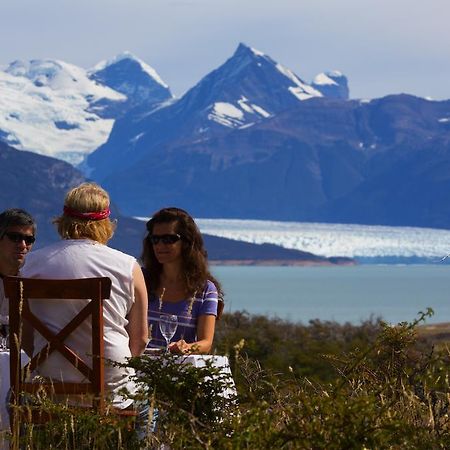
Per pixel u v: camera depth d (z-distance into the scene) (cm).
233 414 819
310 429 723
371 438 718
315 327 6731
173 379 859
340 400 735
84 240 1009
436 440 745
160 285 1196
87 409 923
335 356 920
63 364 970
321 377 2850
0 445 848
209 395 835
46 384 947
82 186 1028
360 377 885
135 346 1012
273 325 6328
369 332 6606
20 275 1006
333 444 717
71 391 945
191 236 1191
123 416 949
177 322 1180
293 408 755
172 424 777
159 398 836
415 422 810
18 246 1277
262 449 720
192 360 1022
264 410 734
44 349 966
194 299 1188
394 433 734
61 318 974
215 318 1202
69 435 835
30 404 920
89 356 952
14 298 955
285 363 4212
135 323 1013
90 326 973
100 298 954
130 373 984
